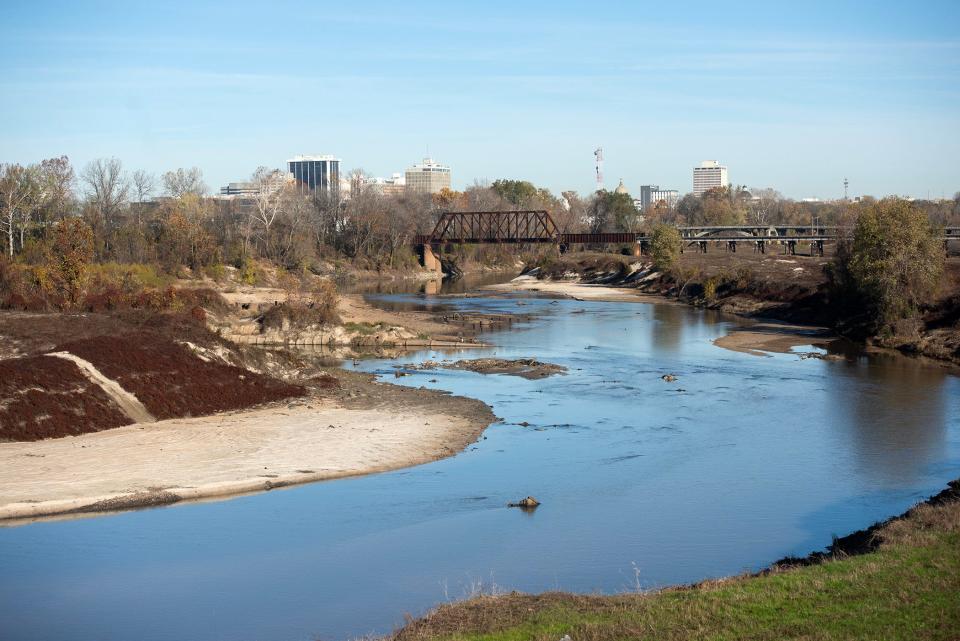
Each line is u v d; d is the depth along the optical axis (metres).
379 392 69.50
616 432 57.22
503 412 63.34
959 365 81.75
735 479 46.75
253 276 154.50
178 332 69.94
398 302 147.50
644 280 178.12
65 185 153.00
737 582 28.70
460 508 42.66
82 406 56.12
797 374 77.69
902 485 45.22
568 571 34.75
